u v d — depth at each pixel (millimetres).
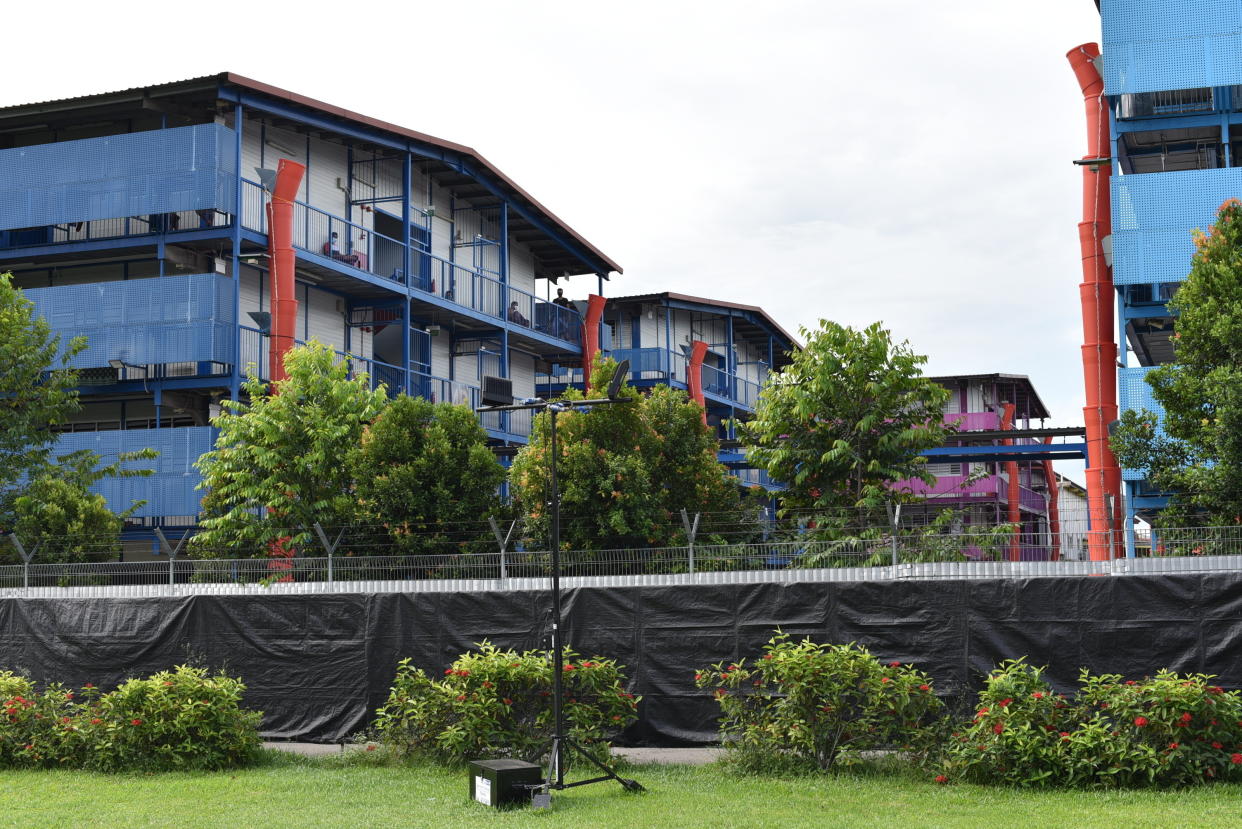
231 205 24469
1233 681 10477
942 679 11297
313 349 22078
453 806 9602
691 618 12039
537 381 39250
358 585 16688
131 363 24453
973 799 9297
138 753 11664
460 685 11414
